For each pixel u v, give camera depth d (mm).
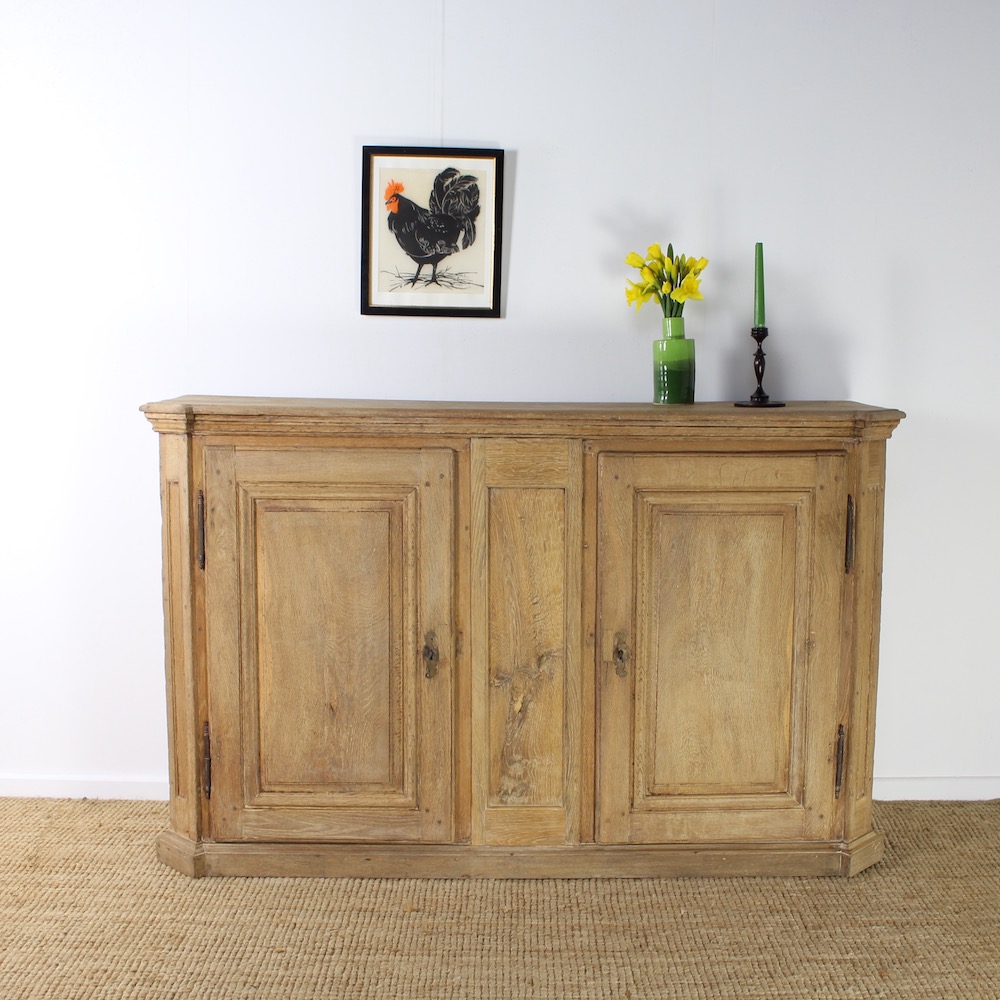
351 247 2713
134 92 2662
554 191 2707
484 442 2336
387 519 2363
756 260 2578
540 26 2664
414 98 2676
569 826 2424
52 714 2826
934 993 2018
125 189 2688
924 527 2816
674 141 2699
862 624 2404
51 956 2105
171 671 2451
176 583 2406
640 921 2258
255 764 2420
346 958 2115
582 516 2361
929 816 2777
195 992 1997
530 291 2729
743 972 2082
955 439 2795
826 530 2371
